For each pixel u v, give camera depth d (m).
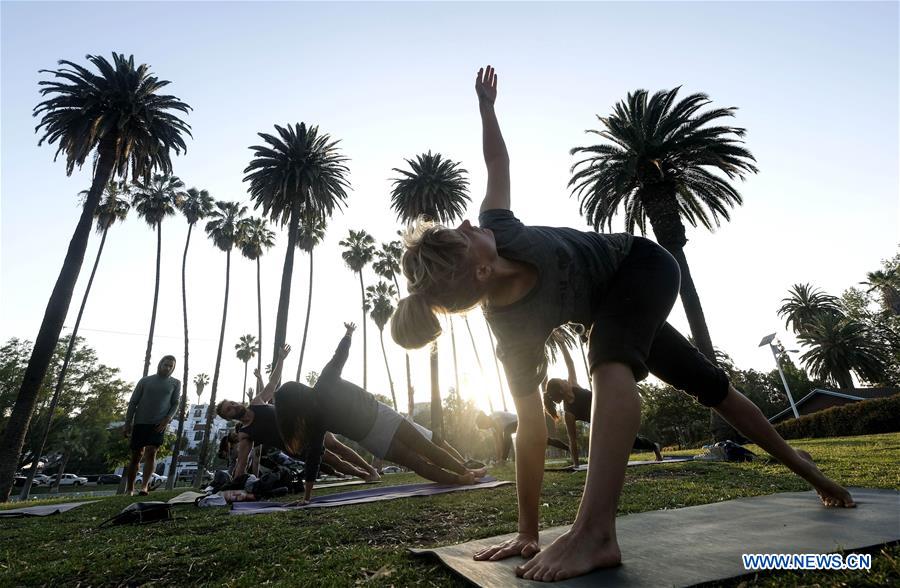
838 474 3.34
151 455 6.58
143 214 31.55
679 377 1.78
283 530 2.31
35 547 2.34
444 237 1.39
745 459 5.57
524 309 1.49
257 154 25.92
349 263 39.72
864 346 44.00
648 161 19.58
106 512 3.74
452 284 1.39
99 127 17.44
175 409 6.84
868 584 1.01
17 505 5.50
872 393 39.47
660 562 1.22
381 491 4.06
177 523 2.80
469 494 3.40
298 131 27.23
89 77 18.48
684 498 2.54
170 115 20.19
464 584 1.23
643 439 6.69
